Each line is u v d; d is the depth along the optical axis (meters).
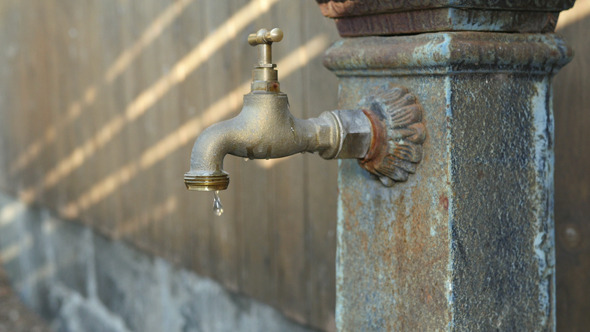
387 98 1.04
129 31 2.59
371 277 1.16
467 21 0.96
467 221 1.01
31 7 3.52
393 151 1.04
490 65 0.99
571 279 1.25
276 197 1.93
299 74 1.75
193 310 2.45
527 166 1.06
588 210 1.20
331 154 1.03
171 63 2.34
